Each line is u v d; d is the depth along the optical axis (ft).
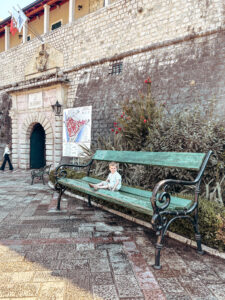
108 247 9.81
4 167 40.04
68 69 38.42
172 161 11.48
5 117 51.26
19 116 43.60
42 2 45.62
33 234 11.11
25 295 6.59
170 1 27.68
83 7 43.75
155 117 19.58
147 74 28.91
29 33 53.78
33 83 39.96
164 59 27.78
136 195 12.48
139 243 10.27
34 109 40.68
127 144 21.33
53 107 35.73
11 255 8.98
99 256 9.00
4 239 10.49
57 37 40.86
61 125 36.68
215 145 14.87
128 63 31.30
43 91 39.29
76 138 30.07
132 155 14.17
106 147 22.59
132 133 19.98
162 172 15.87
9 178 30.66
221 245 9.18
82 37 37.24
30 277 7.51
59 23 47.50
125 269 8.09
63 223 12.74
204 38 24.94
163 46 28.07
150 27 29.43
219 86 22.91
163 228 8.45
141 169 17.58
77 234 11.18
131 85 30.30
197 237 9.46
